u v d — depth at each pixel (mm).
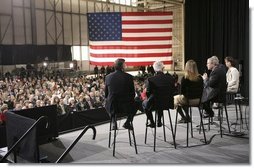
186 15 11711
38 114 5191
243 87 8531
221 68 5184
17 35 16250
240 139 5164
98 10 20109
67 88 8898
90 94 7875
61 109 6598
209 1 10875
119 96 4457
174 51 16469
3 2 15523
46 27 17500
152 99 4805
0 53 14375
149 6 16547
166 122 6465
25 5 16484
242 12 9648
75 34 19156
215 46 10773
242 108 7812
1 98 7375
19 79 11203
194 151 4598
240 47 9797
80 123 6344
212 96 5176
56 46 17062
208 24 11008
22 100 7258
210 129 5828
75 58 19234
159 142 5090
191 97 4859
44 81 10500
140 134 5613
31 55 15578
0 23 15469
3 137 5141
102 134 5734
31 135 3900
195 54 11570
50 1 17609
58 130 5871
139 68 16812
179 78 13523
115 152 4664
